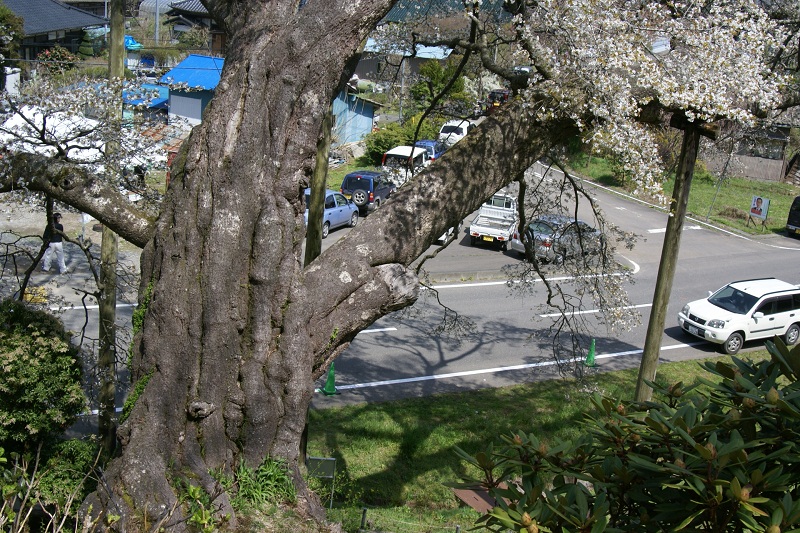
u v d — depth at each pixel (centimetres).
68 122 1077
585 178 3441
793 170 3803
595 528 324
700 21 903
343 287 639
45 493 795
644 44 870
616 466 367
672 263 1092
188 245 576
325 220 2498
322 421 1357
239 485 573
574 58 793
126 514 520
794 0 1298
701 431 348
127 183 1002
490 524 366
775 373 381
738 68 886
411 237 701
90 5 4419
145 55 3225
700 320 1892
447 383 1573
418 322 1892
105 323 1018
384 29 1252
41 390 834
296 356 590
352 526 918
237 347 579
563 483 386
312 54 588
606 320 1317
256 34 599
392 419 1377
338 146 3136
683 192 1061
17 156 686
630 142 794
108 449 1016
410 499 1145
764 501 308
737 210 3241
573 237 1273
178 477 558
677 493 352
